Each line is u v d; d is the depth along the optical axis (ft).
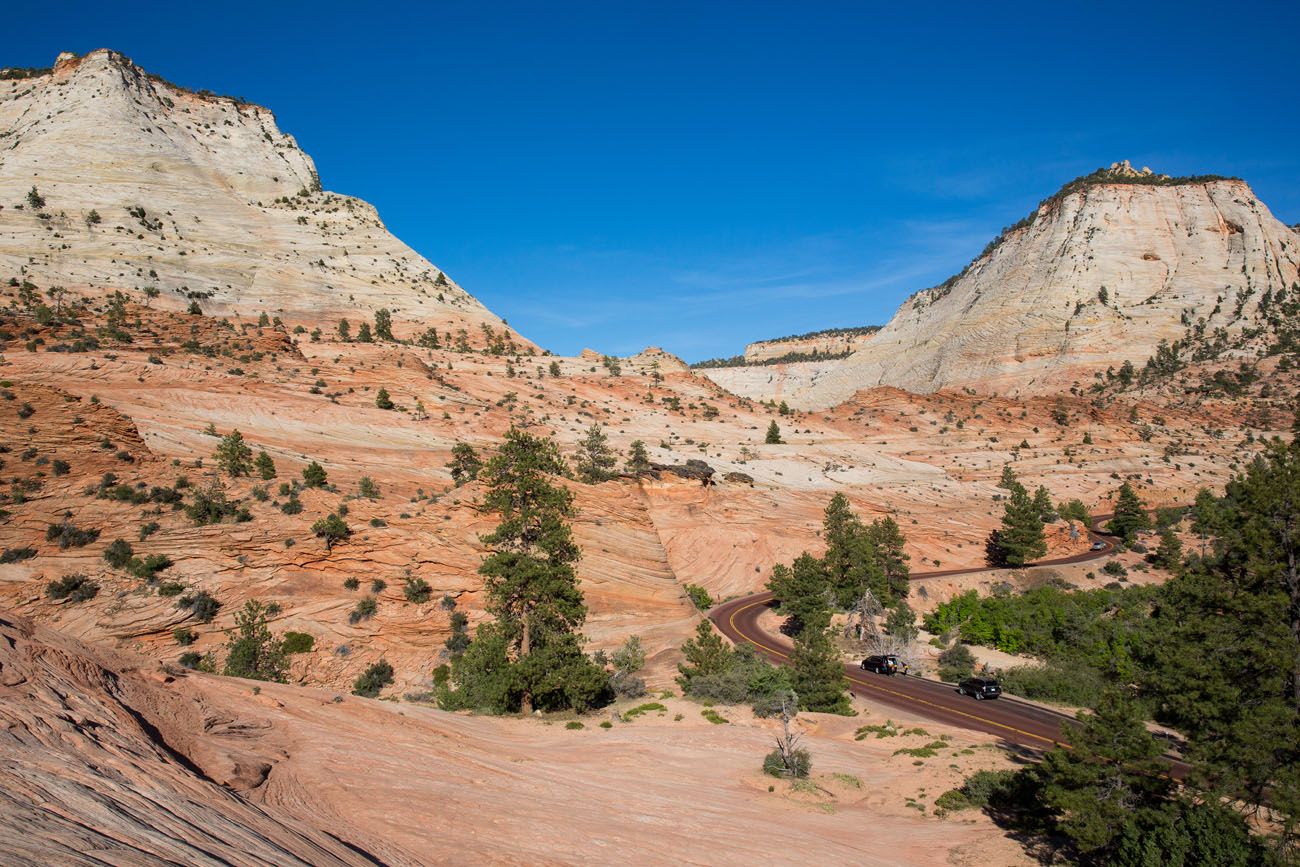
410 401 338.13
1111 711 65.92
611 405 432.66
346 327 461.78
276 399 289.12
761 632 201.77
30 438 162.81
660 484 298.15
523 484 121.08
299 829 30.32
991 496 355.77
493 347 535.19
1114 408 514.27
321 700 65.21
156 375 278.26
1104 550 292.81
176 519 152.46
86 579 132.36
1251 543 73.46
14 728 25.18
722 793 73.05
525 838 40.19
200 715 44.45
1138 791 65.41
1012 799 79.87
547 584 115.03
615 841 44.37
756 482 338.75
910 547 288.92
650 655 159.12
